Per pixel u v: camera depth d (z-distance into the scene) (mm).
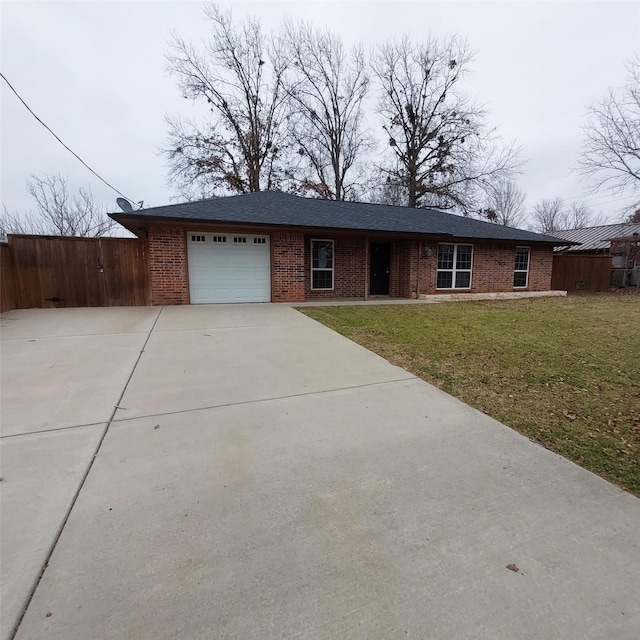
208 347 5414
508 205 38094
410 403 3471
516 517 1975
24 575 1550
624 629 1367
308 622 1382
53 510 1966
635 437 2875
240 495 2121
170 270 9969
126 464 2420
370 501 2088
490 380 4172
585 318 8586
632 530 1888
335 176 26547
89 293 9766
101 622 1354
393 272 13500
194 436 2805
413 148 25359
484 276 13898
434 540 1805
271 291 10906
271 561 1661
